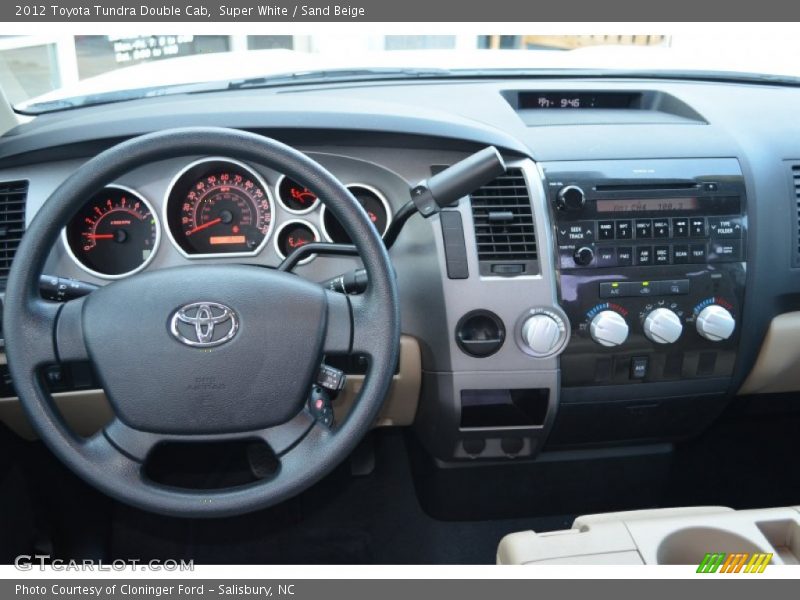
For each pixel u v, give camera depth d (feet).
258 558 4.87
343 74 4.25
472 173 2.89
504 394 4.13
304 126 3.49
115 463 2.69
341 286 2.96
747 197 3.76
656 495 4.57
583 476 4.46
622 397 3.86
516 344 3.61
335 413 3.84
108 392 2.67
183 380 2.64
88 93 4.14
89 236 3.63
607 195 3.61
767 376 4.13
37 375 2.61
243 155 2.54
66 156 3.57
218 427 2.70
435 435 3.97
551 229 3.58
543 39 6.53
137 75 4.28
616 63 4.62
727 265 3.73
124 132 3.45
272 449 2.76
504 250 3.55
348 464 5.40
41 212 2.53
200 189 3.66
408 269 3.65
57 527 4.60
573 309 3.63
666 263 3.66
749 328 3.87
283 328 2.66
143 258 3.67
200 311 2.61
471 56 4.54
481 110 3.94
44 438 2.61
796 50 5.07
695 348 3.80
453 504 4.51
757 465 5.12
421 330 3.68
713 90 4.42
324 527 5.09
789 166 3.88
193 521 5.06
